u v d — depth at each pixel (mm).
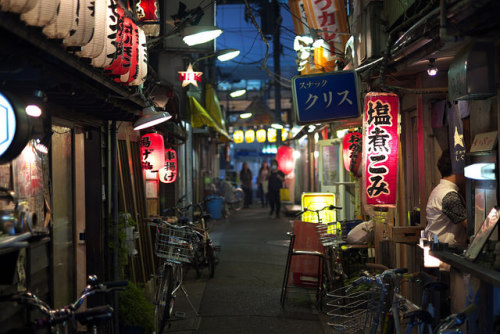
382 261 7711
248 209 27000
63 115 5031
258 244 14094
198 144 20250
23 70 3248
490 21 3336
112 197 6539
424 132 6559
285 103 32125
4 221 3486
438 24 4332
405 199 7492
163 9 10523
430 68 5254
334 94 6691
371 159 6047
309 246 8242
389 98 5988
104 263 6227
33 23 2918
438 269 5695
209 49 10633
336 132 12656
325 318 7152
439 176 6480
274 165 27938
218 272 10445
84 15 3420
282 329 6668
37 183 4281
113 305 5715
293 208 22547
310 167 21094
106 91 4746
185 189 15578
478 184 5000
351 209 12492
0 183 3594
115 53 4234
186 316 7285
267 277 9938
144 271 8125
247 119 28438
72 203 5570
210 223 19609
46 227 4301
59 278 5219
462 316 3555
